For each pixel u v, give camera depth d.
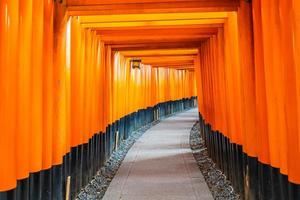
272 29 3.96
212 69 9.35
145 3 5.96
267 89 4.17
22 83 3.81
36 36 4.29
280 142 3.88
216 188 7.62
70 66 6.15
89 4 5.88
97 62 8.79
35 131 4.27
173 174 9.35
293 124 3.45
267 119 4.52
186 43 11.81
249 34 5.37
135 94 18.20
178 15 7.19
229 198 6.74
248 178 5.44
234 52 6.43
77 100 6.58
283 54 3.60
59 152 5.28
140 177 9.05
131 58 16.08
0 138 3.33
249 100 5.36
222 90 7.91
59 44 5.36
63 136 5.42
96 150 8.77
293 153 3.45
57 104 5.27
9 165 3.44
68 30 5.95
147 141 15.67
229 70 7.01
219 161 8.91
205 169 9.68
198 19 7.27
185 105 35.25
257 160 5.24
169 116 28.58
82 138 6.96
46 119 4.75
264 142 4.57
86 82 7.49
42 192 4.67
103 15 6.59
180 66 24.89
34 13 4.25
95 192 7.49
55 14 5.32
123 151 12.88
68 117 5.96
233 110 6.70
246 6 5.40
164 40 10.55
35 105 4.28
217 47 8.56
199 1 5.95
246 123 5.40
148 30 8.90
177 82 31.92
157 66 23.95
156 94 24.86
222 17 7.13
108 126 10.88
